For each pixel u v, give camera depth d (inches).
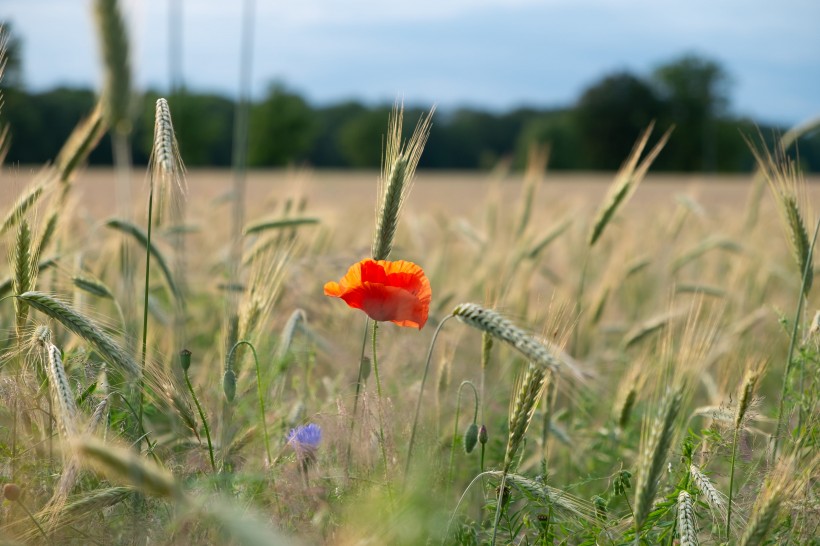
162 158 117.0
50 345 114.5
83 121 192.7
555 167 4308.6
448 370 161.9
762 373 129.9
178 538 110.9
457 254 355.3
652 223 482.9
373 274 127.3
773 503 109.1
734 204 991.6
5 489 109.1
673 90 4074.8
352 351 205.6
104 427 121.1
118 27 175.0
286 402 169.9
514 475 124.6
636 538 108.3
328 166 4485.7
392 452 133.2
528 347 103.2
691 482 129.6
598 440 191.2
